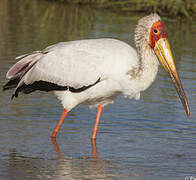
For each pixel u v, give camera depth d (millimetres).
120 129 12148
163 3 27562
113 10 28891
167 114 13266
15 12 27062
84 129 12117
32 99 14133
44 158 10148
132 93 11445
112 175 9344
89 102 11992
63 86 11797
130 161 10117
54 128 12070
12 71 11992
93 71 11414
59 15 26734
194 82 15766
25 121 12352
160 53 11211
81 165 9820
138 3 28375
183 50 19828
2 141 11008
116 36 20906
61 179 9094
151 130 12109
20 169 9516
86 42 11805
